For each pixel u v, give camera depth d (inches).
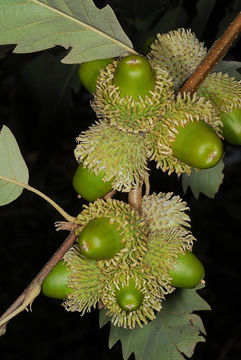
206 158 17.7
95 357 50.9
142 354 21.5
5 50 22.1
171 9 25.0
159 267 18.1
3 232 53.2
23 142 27.4
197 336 21.5
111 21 18.5
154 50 19.3
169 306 21.7
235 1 24.0
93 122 41.4
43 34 18.2
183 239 18.4
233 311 49.8
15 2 18.1
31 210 51.3
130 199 18.3
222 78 19.6
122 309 17.9
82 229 17.8
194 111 17.8
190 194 45.4
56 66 26.4
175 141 17.8
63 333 51.9
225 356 48.7
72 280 18.0
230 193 50.1
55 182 47.4
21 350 51.2
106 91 17.8
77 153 18.2
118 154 18.0
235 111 19.5
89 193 18.3
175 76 19.1
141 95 17.6
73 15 18.4
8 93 40.2
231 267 49.4
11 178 18.5
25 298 17.4
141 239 17.8
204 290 50.3
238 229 48.8
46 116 27.1
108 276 17.8
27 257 53.3
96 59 18.3
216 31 24.7
